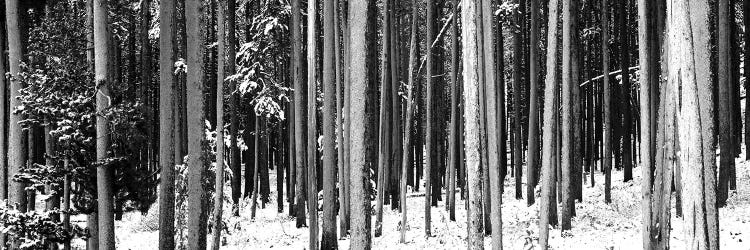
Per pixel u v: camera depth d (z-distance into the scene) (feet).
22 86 35.78
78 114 30.45
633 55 91.71
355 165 21.67
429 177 54.29
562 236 48.80
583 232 50.19
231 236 64.85
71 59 33.73
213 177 63.10
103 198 30.66
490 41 28.96
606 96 67.67
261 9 78.13
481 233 26.14
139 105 32.32
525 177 116.98
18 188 35.37
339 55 51.34
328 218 43.47
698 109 15.99
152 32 82.84
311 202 42.80
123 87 32.73
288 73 91.81
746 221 45.11
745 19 66.08
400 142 80.18
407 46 93.66
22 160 36.06
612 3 91.04
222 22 52.03
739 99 77.87
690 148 15.97
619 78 89.40
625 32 74.95
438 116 94.68
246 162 100.17
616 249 42.19
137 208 32.91
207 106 93.81
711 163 16.30
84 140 30.60
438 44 85.81
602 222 54.54
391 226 63.57
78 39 37.99
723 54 53.06
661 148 29.12
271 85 77.05
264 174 90.02
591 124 101.04
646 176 30.94
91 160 31.14
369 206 22.61
